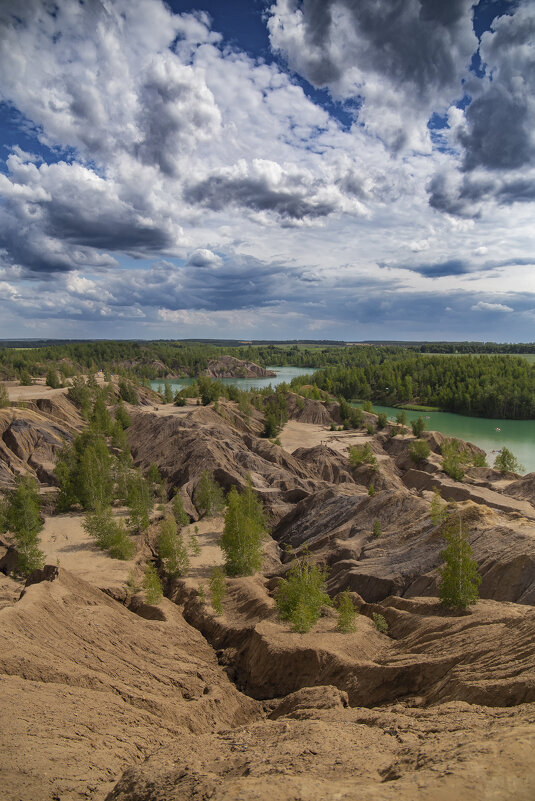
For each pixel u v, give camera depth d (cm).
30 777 1956
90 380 16612
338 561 5681
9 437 9669
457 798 1256
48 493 8131
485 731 1822
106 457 9056
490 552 4553
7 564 6050
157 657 3788
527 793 1248
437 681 3062
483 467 10431
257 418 17025
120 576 5478
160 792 1673
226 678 3784
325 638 3834
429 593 4488
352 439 14338
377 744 2002
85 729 2491
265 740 2266
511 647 2950
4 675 2820
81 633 3631
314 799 1352
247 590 5016
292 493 8488
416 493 8950
